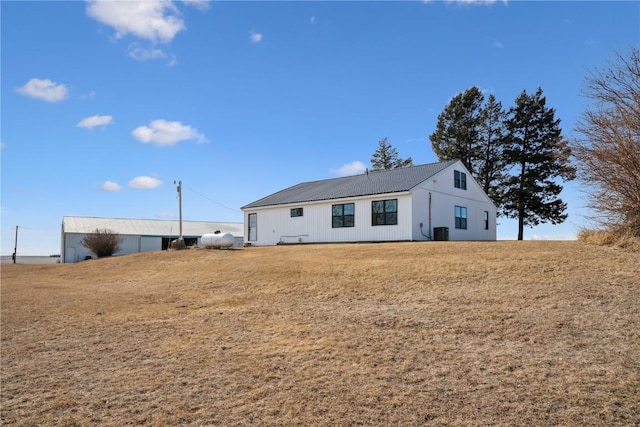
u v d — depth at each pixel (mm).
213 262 18594
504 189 38375
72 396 5445
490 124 39188
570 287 9164
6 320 10102
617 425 4262
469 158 40188
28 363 6836
